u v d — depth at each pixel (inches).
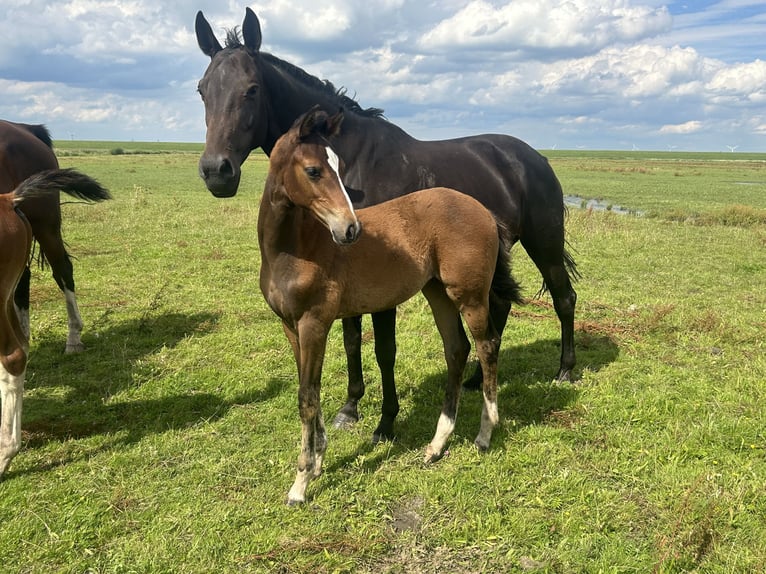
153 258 382.3
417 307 284.4
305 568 105.9
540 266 202.7
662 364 207.2
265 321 257.9
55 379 193.5
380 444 154.3
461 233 137.3
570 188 1136.2
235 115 156.0
